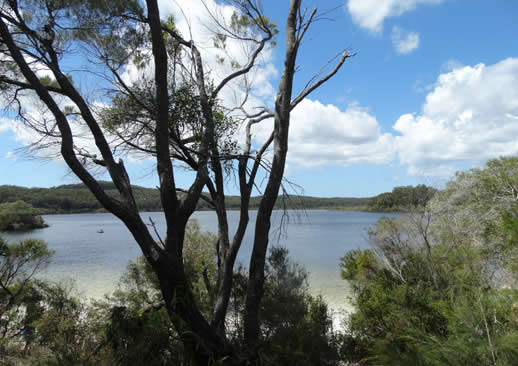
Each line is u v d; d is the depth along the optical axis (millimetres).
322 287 21016
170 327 4246
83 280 24281
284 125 4793
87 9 4062
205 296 6434
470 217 10797
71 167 3480
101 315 5527
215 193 5098
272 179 4715
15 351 6586
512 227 5000
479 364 2059
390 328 6305
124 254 42312
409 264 8039
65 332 4770
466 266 5566
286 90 4820
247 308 4613
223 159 4926
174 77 4980
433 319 5379
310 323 4887
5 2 3758
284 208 5074
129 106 4910
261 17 5332
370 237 9320
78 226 120062
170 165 4062
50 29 3984
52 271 29219
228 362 4012
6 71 4340
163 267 3830
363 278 8977
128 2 4258
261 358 3951
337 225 105062
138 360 3527
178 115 4672
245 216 5023
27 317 7461
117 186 3873
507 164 13695
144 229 3828
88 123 3850
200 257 9789
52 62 3920
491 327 2182
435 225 8695
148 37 4871
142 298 6500
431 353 2215
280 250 5719
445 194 11398
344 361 5508
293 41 4812
